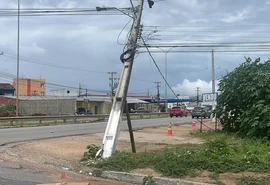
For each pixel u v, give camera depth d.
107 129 13.60
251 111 19.91
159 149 15.71
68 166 12.58
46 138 21.61
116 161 11.96
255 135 19.22
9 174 10.48
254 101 21.12
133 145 14.44
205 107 56.09
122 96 14.00
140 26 15.27
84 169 12.04
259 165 11.02
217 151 12.73
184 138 22.05
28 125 35.28
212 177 10.11
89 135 23.80
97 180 10.49
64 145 17.78
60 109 64.88
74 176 10.99
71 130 28.58
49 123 38.22
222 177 10.09
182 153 12.41
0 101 67.38
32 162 13.15
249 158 11.63
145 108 98.44
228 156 12.17
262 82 21.00
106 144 13.29
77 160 13.53
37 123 37.69
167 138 21.94
